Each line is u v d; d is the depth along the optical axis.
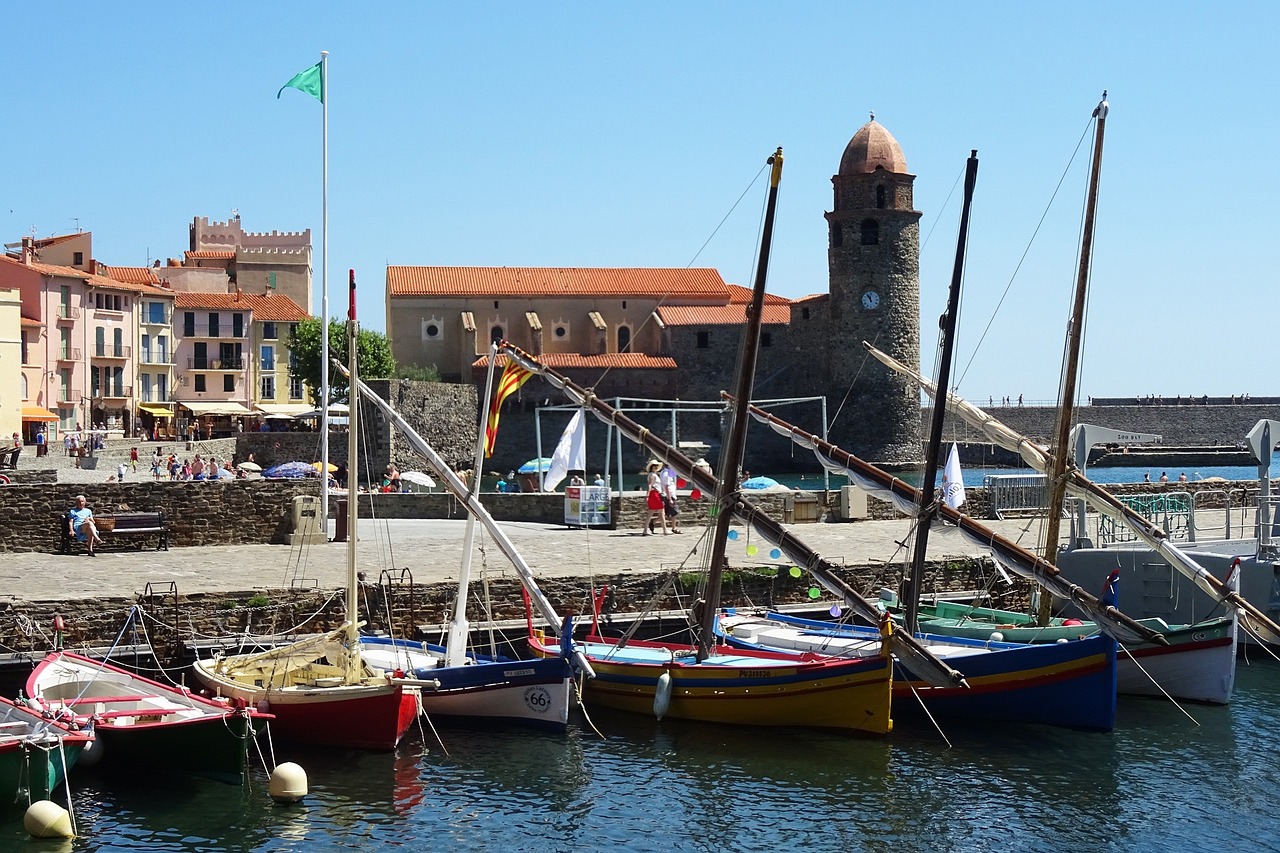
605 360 121.12
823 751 26.81
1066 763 26.31
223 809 22.92
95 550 37.97
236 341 119.81
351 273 27.30
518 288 127.69
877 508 49.09
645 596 34.75
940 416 32.41
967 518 31.77
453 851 21.56
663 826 22.81
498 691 27.45
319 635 27.27
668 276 133.25
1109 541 39.75
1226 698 30.34
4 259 97.56
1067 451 34.09
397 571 34.69
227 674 26.83
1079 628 31.38
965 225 32.28
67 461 69.06
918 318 123.56
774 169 28.72
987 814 23.59
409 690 26.22
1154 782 25.25
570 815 23.17
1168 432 151.00
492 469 115.12
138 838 21.62
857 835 22.61
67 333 101.56
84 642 29.83
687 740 27.34
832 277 123.62
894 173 121.94
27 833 21.56
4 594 30.67
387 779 24.61
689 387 122.81
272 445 93.19
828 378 124.19
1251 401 162.62
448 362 125.94
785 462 123.88
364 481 74.81
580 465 32.69
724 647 30.64
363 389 28.92
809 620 33.56
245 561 36.59
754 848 22.02
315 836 21.95
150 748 24.17
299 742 26.02
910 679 29.44
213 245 161.62
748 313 29.38
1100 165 33.75
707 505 46.28
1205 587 31.81
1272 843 22.41
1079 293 33.91
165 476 62.72
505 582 33.53
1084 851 22.05
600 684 29.69
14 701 24.77
